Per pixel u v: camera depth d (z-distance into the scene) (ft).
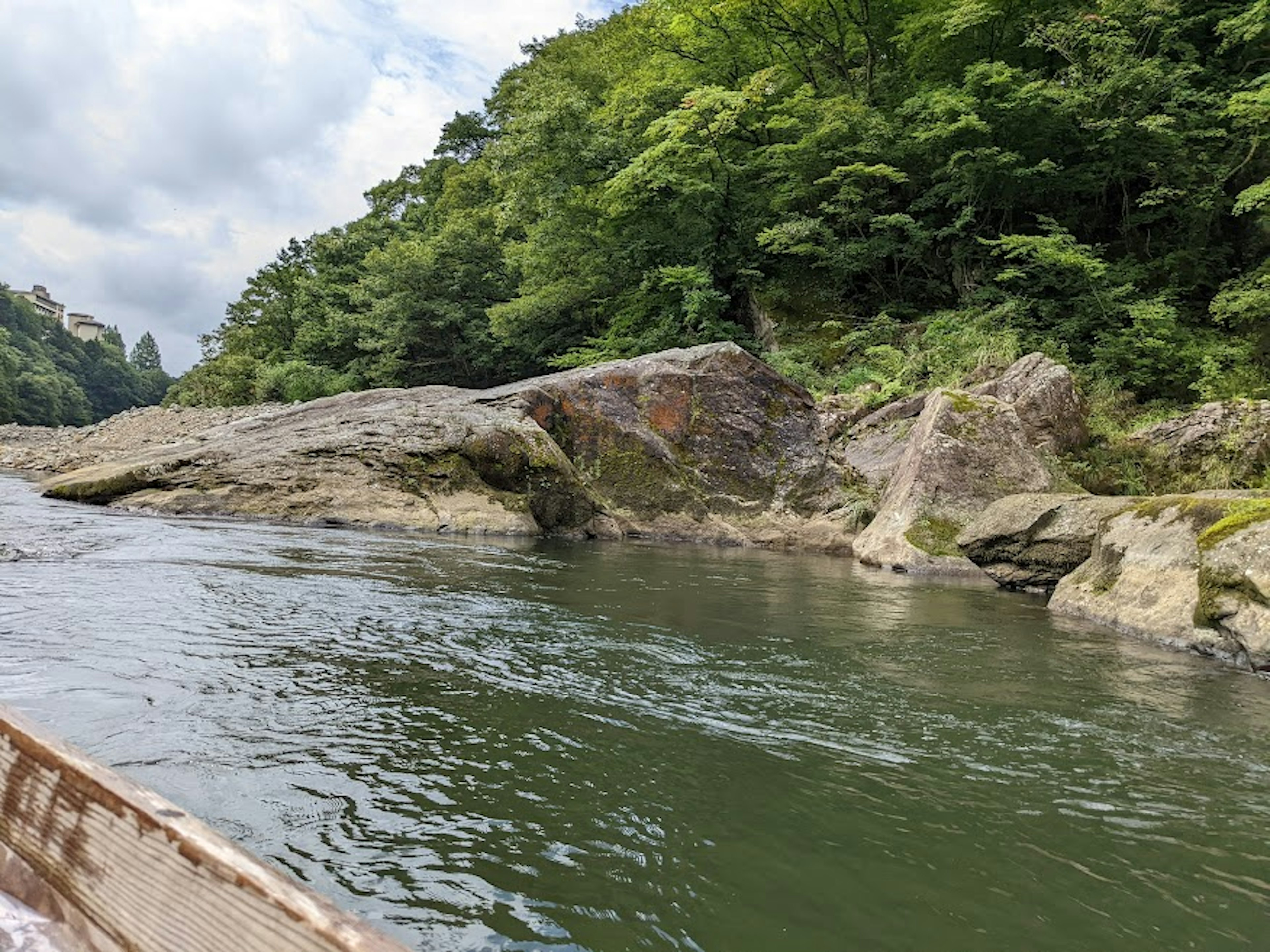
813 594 20.80
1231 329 53.52
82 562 17.30
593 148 67.26
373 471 31.99
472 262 87.61
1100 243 63.05
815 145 62.90
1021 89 55.77
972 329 50.72
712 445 37.60
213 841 2.86
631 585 20.15
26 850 3.55
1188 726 10.68
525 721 9.34
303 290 118.32
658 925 5.35
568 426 37.17
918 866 6.45
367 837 6.26
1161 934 5.61
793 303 64.49
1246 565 14.99
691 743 9.05
